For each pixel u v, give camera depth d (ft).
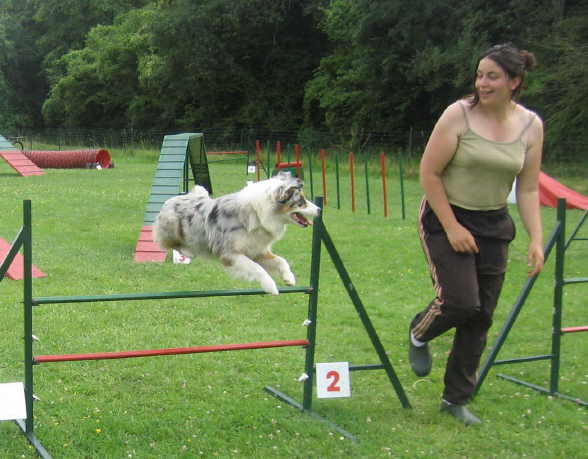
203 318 22.34
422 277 29.45
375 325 22.38
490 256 14.12
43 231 38.47
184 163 44.24
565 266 32.22
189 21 115.03
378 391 17.04
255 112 124.88
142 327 21.17
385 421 15.24
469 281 13.67
